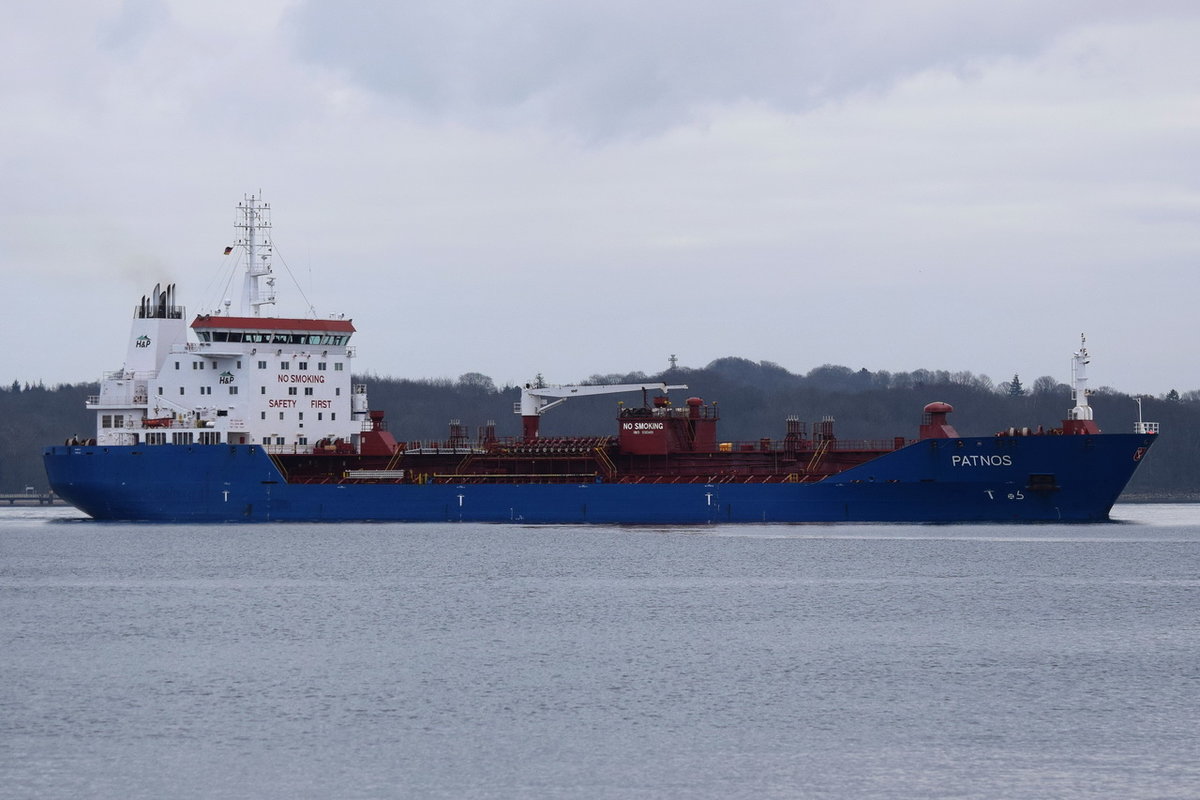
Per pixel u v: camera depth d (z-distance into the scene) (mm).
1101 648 121750
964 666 114312
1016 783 84250
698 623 134500
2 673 113312
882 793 82750
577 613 140500
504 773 86500
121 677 111562
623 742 92688
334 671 113062
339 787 84250
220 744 92750
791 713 99500
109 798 82500
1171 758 88812
